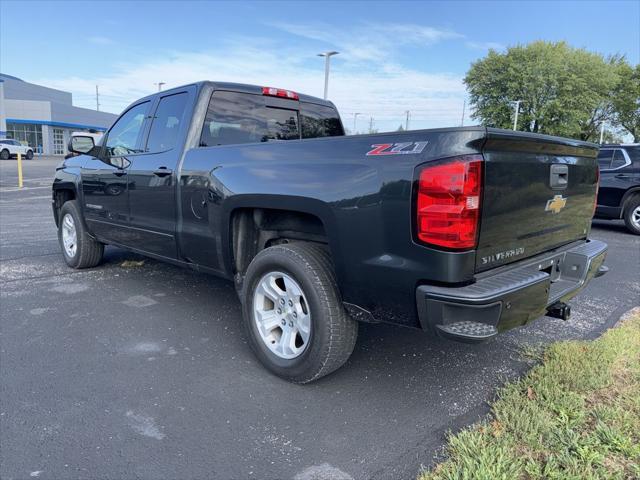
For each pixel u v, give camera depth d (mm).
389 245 2506
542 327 4215
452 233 2299
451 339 2342
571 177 3236
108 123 65188
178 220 3961
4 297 4727
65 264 6094
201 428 2633
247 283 3297
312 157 2891
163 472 2279
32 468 2285
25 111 49969
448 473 2209
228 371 3297
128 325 4078
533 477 2193
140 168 4328
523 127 44281
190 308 4523
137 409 2805
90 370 3268
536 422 2564
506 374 3299
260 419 2730
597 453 2320
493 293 2316
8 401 2857
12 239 7781
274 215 3346
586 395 2912
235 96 4223
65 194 5992
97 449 2436
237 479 2242
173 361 3430
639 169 9367
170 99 4281
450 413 2809
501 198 2508
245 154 3344
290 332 3129
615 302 5000
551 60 42375
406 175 2412
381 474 2277
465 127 2330
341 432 2615
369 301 2670
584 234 3686
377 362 3469
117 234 4910
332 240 2744
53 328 3975
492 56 44906
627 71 46281
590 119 48188
